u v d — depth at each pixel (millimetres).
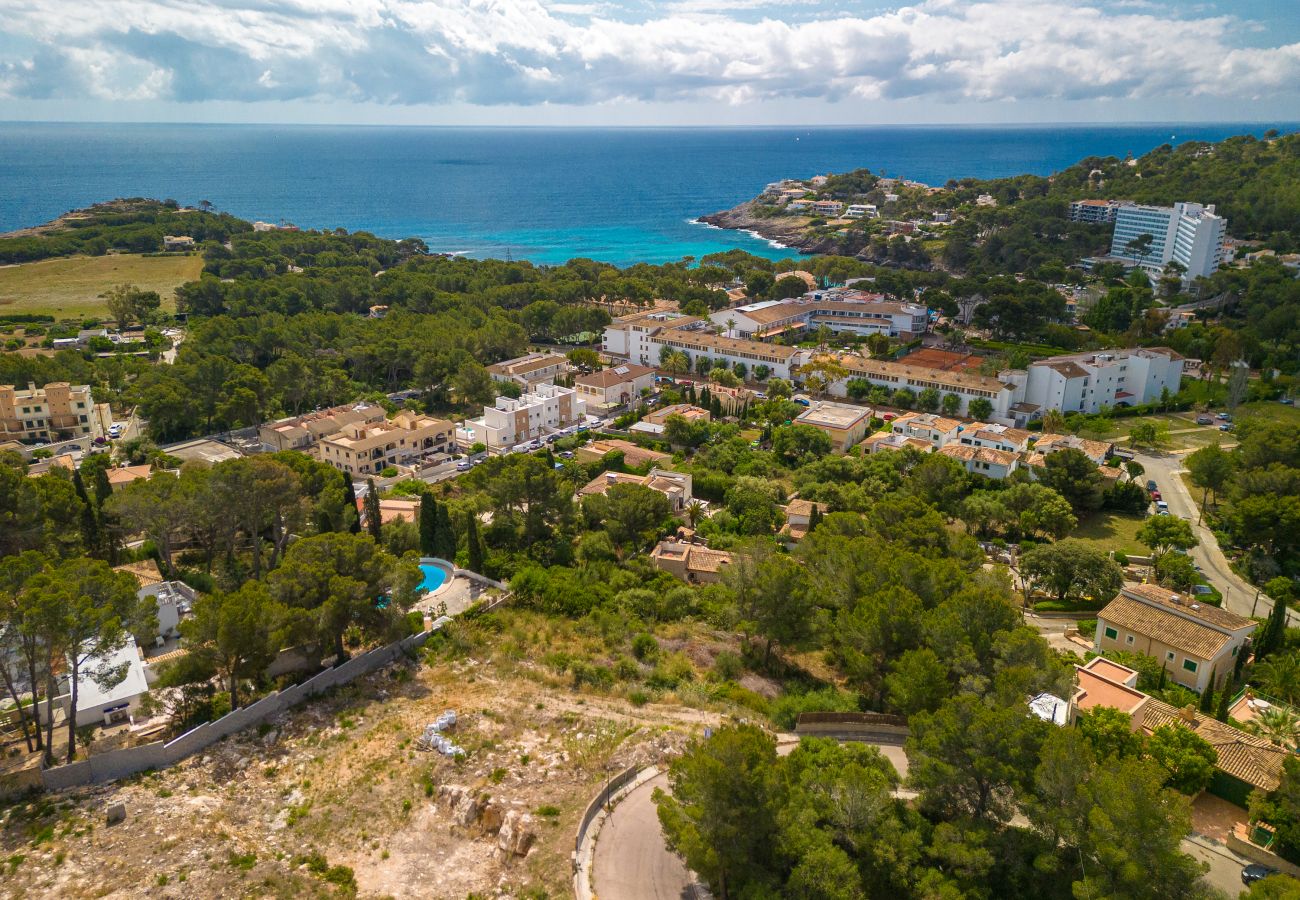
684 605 109750
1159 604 103000
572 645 96250
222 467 113250
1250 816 69312
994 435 177375
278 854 61312
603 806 65625
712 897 56406
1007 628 86688
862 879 57656
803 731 80688
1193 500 163500
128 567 107312
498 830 63438
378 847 62531
